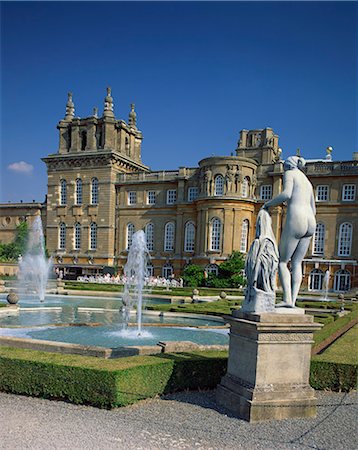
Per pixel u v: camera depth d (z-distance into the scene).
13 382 10.06
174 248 59.75
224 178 53.34
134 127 74.12
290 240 9.96
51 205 66.88
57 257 65.44
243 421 8.68
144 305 27.47
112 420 8.51
